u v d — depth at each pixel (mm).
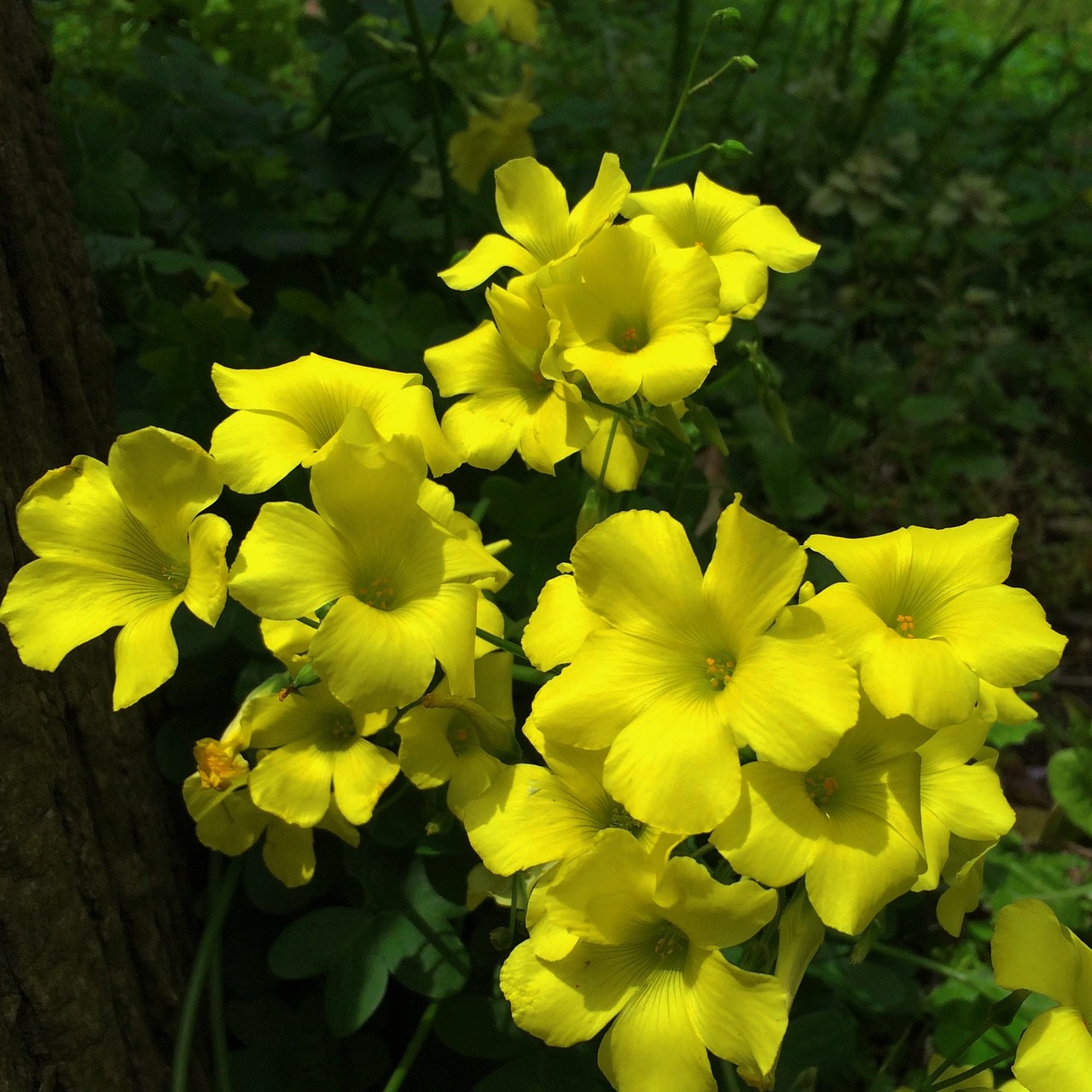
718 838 149
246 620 213
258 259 307
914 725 154
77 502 166
